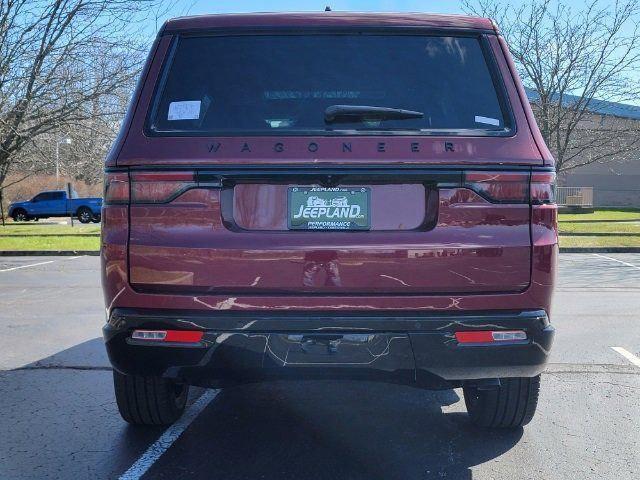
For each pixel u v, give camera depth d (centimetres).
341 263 281
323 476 324
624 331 657
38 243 1803
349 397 455
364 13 320
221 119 301
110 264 289
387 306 281
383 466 337
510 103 303
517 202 288
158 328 284
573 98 2286
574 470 333
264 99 306
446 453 354
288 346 281
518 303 287
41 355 563
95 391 464
